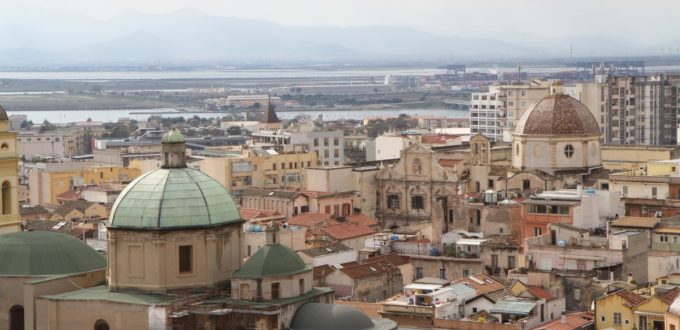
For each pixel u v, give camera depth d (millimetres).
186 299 169875
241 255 180875
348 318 167500
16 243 184375
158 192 175625
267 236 176750
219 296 173250
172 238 172625
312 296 174375
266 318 166500
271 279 170375
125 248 174500
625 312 198875
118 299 170750
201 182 178625
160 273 172625
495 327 197750
